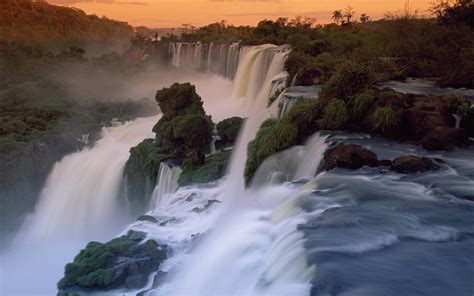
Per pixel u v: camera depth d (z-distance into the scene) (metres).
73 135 41.94
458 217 12.23
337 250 10.44
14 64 72.12
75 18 182.50
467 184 14.37
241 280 11.58
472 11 36.44
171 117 31.22
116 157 35.91
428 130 18.48
